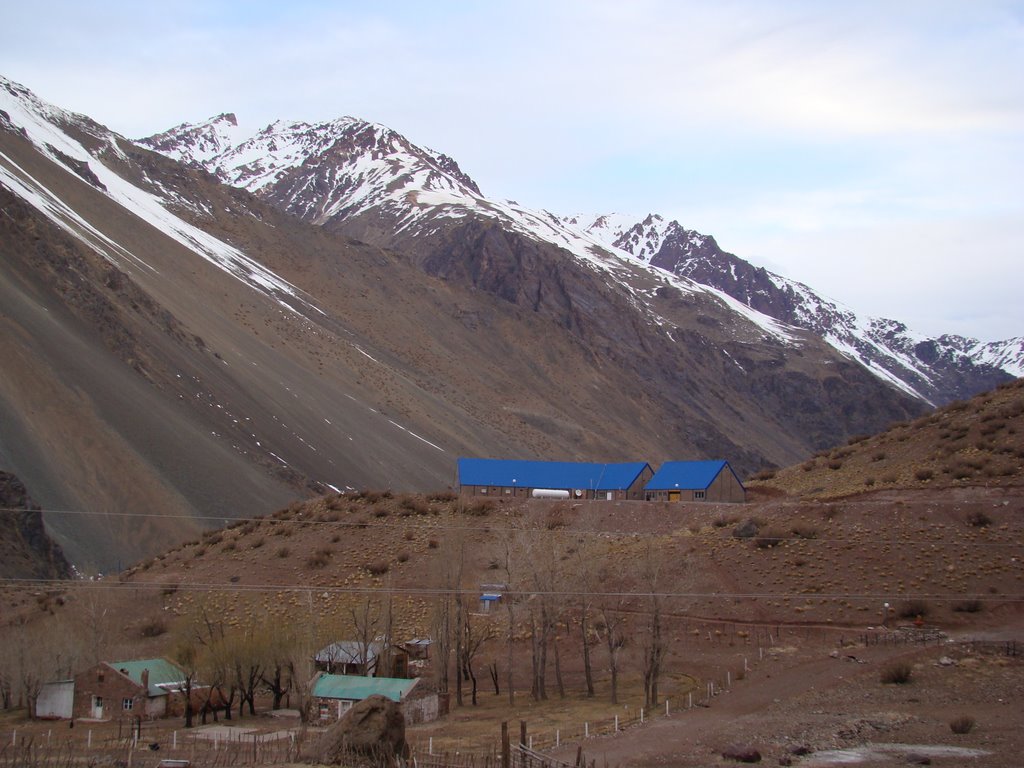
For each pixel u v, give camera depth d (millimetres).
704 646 71125
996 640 64188
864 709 54812
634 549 84688
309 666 66688
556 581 69875
